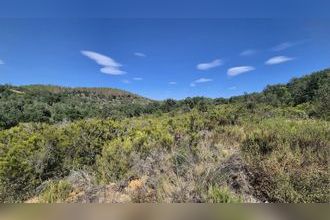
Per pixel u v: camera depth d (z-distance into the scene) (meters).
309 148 6.11
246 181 5.05
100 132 9.18
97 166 7.07
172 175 5.30
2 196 6.04
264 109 16.28
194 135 7.97
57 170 7.30
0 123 26.66
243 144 6.67
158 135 8.56
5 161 6.81
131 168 6.42
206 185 4.82
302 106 19.95
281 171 4.84
